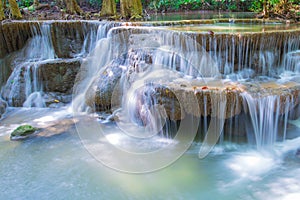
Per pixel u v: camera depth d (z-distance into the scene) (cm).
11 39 807
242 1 1246
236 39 579
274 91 503
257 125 496
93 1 1280
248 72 593
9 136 563
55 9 1168
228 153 482
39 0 1297
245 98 479
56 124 607
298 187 404
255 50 591
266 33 586
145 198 388
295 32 610
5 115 673
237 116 489
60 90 735
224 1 1304
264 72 600
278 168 445
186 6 1338
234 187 407
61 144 523
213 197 389
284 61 613
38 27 800
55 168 455
